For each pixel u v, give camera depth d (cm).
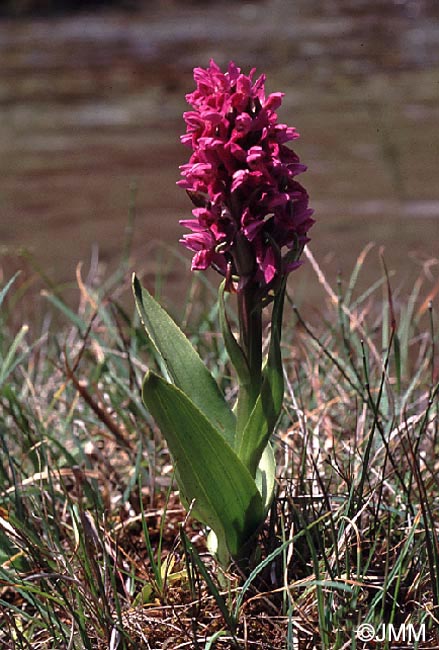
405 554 68
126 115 258
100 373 82
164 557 72
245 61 362
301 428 75
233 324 88
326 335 87
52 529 73
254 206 66
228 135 66
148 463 77
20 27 545
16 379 85
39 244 147
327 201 170
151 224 159
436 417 75
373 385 81
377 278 125
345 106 260
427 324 101
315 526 69
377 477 73
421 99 267
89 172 197
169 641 67
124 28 526
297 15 595
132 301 106
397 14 579
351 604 67
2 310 94
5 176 196
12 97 290
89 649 66
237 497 68
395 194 171
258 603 69
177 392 66
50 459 77
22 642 68
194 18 589
